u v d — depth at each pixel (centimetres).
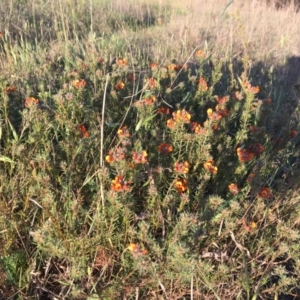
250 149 285
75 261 209
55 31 563
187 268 187
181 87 346
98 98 308
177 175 232
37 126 247
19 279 218
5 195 232
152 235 217
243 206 237
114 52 479
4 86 274
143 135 282
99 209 221
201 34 629
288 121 334
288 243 234
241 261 233
